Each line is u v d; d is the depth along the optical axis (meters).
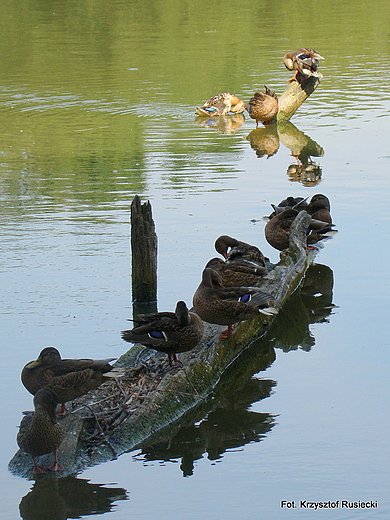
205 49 39.22
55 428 8.55
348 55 37.69
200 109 28.50
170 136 26.00
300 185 20.23
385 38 41.28
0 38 42.97
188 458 9.23
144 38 42.41
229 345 11.84
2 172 22.03
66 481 8.70
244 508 8.26
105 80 33.72
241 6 52.44
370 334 12.41
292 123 27.69
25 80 33.94
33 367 9.31
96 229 17.14
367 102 29.83
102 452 9.20
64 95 31.39
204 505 8.30
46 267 15.01
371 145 24.17
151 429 9.73
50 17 48.97
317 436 9.59
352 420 9.91
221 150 24.25
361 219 17.45
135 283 13.45
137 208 13.27
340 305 13.51
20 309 13.20
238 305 11.33
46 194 19.95
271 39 41.31
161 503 8.34
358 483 8.63
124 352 11.65
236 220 17.55
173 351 10.55
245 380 11.23
